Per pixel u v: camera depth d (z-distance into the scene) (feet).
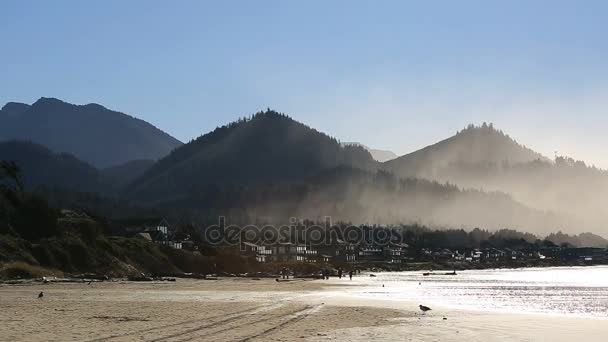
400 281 531.50
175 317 126.31
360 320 130.41
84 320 115.75
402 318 138.62
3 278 265.54
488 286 428.97
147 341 88.22
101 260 367.45
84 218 440.45
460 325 123.34
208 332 100.58
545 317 148.46
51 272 302.25
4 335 91.35
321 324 118.93
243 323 116.67
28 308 140.56
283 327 111.24
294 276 596.70
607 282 524.52
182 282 352.08
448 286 423.64
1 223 332.39
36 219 357.82
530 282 524.93
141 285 288.30
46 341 86.02
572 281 553.23
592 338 106.42
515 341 100.32
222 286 313.32
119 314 130.41
